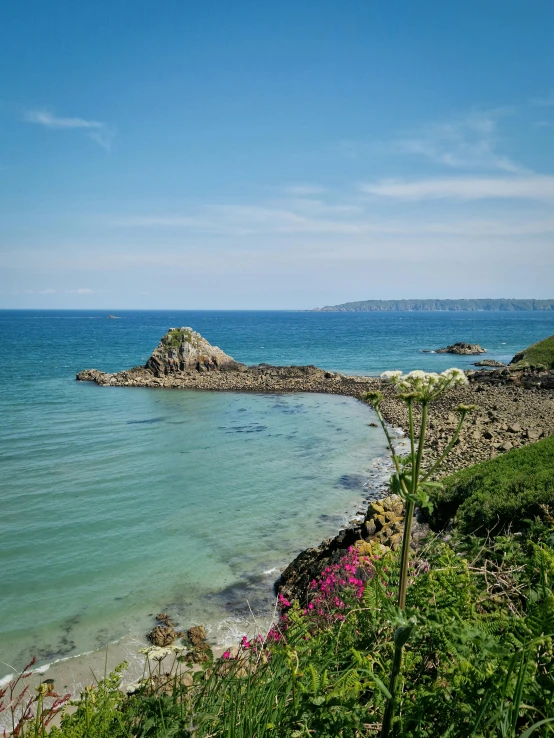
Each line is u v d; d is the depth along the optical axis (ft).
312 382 166.40
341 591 22.67
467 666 9.62
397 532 39.32
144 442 89.76
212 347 192.75
